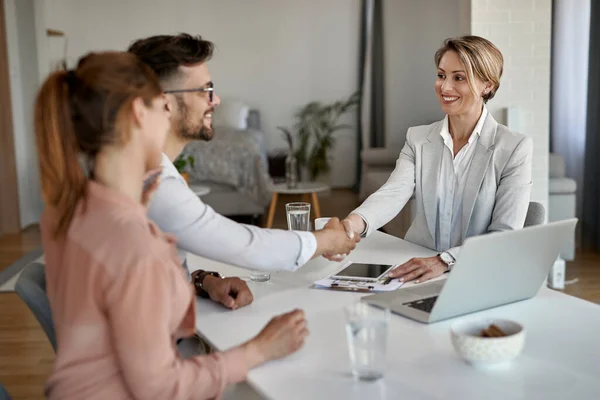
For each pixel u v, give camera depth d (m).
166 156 1.63
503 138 2.19
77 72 1.17
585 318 1.50
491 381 1.18
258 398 1.62
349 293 1.70
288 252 1.65
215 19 8.55
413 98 7.67
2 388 1.49
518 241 1.44
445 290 1.40
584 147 5.63
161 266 1.13
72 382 1.15
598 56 5.33
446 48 2.20
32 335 3.59
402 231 5.29
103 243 1.12
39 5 6.47
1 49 6.05
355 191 8.44
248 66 8.63
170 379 1.13
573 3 5.75
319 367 1.25
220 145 6.22
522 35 4.48
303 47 8.61
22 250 5.55
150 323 1.11
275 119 8.71
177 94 1.63
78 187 1.17
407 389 1.15
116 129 1.17
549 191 4.87
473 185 2.21
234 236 1.60
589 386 1.16
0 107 6.06
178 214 1.56
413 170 2.37
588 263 4.86
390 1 7.57
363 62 8.50
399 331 1.42
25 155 6.56
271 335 1.27
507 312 1.54
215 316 1.57
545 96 4.53
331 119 8.67
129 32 8.46
